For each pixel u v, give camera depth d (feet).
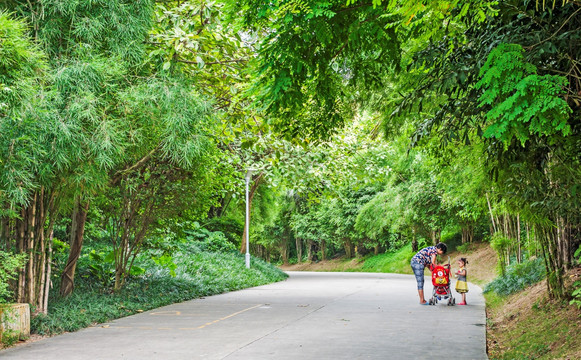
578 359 17.87
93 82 24.39
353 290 52.95
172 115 26.21
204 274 56.29
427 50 18.89
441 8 13.10
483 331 25.58
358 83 26.94
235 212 105.91
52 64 24.95
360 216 103.96
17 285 28.30
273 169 57.72
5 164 21.35
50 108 22.62
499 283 44.65
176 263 57.36
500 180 23.98
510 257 55.77
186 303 41.22
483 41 16.46
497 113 12.12
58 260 42.68
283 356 20.22
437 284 37.83
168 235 45.11
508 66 12.14
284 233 181.68
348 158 61.52
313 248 193.47
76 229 37.40
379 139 64.18
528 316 28.81
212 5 30.25
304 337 24.43
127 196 38.63
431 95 24.35
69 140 22.59
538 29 16.01
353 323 28.78
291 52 18.57
